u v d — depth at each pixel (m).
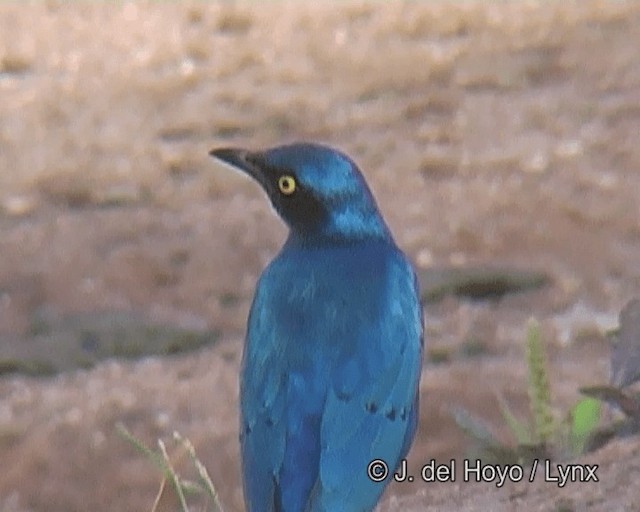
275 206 8.14
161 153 24.33
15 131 25.62
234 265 19.38
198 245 20.09
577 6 31.39
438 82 27.33
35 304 18.19
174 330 17.36
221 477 13.70
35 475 14.30
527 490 8.36
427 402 14.76
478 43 29.44
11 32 31.14
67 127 25.77
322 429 7.34
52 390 16.20
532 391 9.13
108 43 30.56
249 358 7.61
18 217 21.50
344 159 8.10
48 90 27.89
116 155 24.33
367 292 7.69
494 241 19.55
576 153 23.05
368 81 27.62
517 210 20.72
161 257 19.67
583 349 16.06
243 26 31.41
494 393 14.90
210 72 28.69
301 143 8.31
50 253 19.89
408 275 7.98
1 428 15.23
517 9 31.52
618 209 20.48
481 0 32.22
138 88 27.89
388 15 31.67
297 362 7.47
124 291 18.55
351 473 7.29
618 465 8.29
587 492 8.05
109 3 33.00
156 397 15.75
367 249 7.98
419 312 7.95
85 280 18.94
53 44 30.42
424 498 8.61
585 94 25.95
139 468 14.28
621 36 29.22
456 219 20.47
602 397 8.96
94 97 27.41
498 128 24.56
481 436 9.34
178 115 26.30
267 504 7.25
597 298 17.55
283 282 7.77
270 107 26.55
